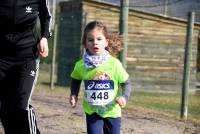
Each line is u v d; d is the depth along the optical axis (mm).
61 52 47219
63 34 47156
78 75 10477
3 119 10164
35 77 10055
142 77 47906
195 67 49344
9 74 9953
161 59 48562
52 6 37281
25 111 9883
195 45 48844
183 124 20141
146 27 47844
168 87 48875
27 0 9602
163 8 47688
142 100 35438
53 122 18250
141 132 17328
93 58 10312
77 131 16688
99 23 10398
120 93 10508
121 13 22875
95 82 10289
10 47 9758
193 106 32938
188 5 46531
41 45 9781
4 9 9516
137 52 47656
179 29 48875
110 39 10500
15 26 9641
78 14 44656
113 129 10414
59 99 27109
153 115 22453
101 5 45000
